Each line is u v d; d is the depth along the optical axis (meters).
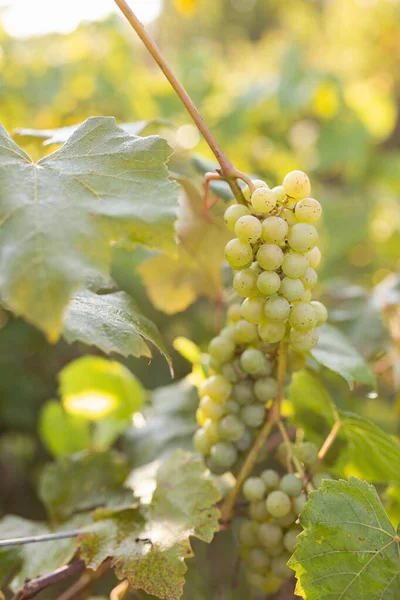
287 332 0.67
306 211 0.63
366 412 1.11
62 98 1.58
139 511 0.70
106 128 0.62
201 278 0.86
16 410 1.50
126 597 0.77
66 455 0.82
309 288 0.67
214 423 0.72
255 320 0.65
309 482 0.69
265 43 2.97
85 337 0.63
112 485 0.81
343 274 1.80
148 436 0.91
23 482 1.61
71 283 0.54
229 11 4.50
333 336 0.78
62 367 1.58
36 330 1.51
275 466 0.98
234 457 0.71
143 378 1.48
